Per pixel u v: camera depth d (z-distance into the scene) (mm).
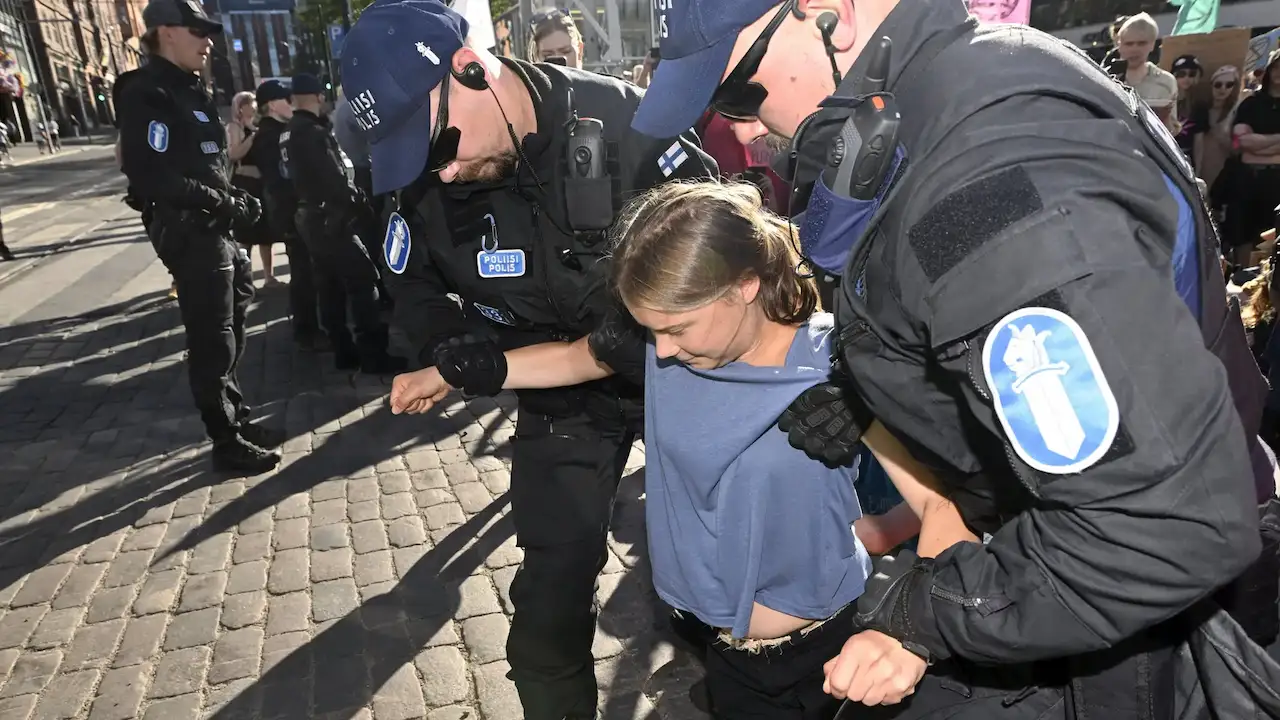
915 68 934
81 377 5703
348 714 2486
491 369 1818
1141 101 964
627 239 1275
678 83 1054
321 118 5000
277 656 2754
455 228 1840
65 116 52938
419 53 1518
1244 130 5000
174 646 2826
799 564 1413
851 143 920
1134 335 750
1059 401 773
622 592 3010
